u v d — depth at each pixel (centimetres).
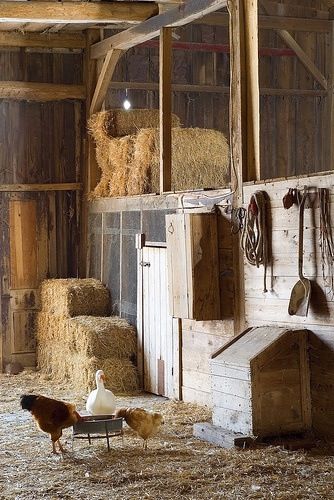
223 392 605
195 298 681
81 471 524
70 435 632
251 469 515
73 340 847
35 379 903
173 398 767
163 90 787
